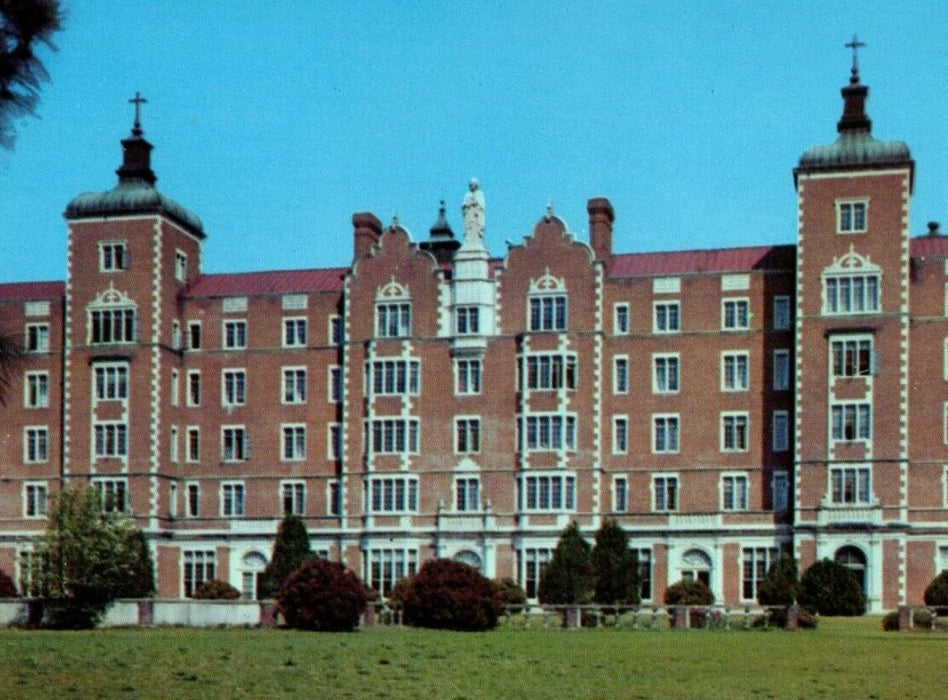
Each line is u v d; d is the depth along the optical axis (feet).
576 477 354.74
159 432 377.09
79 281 383.65
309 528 369.50
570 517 353.51
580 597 309.01
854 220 339.77
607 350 361.30
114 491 365.61
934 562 328.90
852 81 346.13
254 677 157.07
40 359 387.96
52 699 136.67
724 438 352.90
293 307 383.86
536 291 363.97
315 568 239.30
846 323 337.31
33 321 390.83
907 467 332.39
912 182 347.97
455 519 359.25
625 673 172.24
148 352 377.50
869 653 199.31
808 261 341.41
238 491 381.60
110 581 267.18
